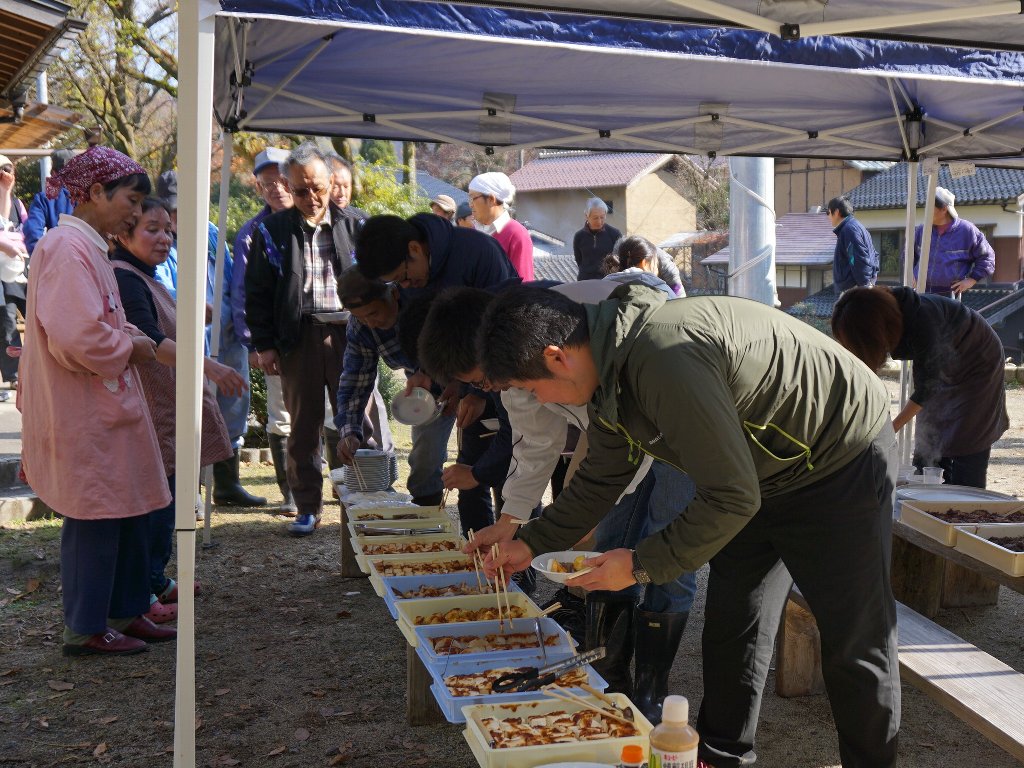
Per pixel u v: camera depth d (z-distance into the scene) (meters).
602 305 2.26
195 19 2.55
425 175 33.12
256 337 5.80
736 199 8.47
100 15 17.72
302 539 6.15
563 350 2.17
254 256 5.71
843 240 10.12
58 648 4.35
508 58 5.22
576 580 2.33
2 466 6.69
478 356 2.22
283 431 6.72
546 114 5.85
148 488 4.07
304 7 2.83
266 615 4.81
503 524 3.28
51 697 3.84
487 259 4.12
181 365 2.64
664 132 6.11
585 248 11.03
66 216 3.94
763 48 3.51
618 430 2.39
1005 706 2.69
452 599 3.24
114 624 4.42
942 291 9.68
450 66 5.34
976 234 9.50
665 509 3.35
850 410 2.44
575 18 3.31
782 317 2.43
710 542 2.18
